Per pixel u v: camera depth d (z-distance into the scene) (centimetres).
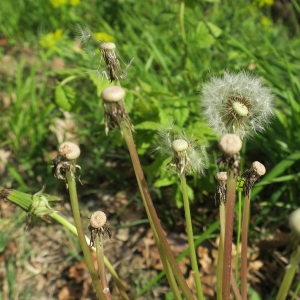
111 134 58
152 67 70
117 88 18
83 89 72
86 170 61
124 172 61
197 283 24
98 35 67
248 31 94
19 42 97
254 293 38
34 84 72
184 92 61
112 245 51
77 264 50
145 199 21
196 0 58
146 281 46
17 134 65
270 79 53
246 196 23
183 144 19
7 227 54
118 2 89
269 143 52
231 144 16
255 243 48
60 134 68
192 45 57
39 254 51
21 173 63
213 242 49
